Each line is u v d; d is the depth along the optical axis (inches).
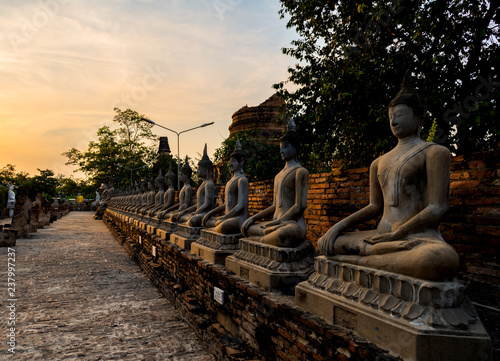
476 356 99.3
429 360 99.5
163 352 203.5
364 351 109.5
